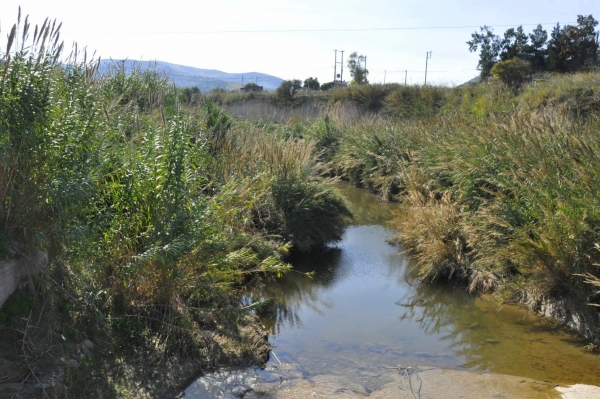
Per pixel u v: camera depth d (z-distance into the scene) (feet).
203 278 17.33
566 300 20.29
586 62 92.99
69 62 17.17
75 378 12.78
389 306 22.39
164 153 17.48
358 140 54.95
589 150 21.38
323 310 21.74
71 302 14.69
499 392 15.10
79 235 13.66
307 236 29.50
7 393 11.32
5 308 12.64
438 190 31.58
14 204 13.32
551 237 20.21
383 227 36.88
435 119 48.14
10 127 13.28
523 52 107.65
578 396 14.56
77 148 14.87
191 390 14.35
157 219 16.43
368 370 16.51
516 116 28.96
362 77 163.12
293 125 70.54
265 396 14.56
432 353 17.85
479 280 24.23
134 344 15.26
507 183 23.97
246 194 22.86
